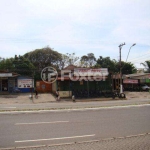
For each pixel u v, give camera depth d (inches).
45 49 2527.1
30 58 2524.6
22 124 474.3
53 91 1611.7
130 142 309.0
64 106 903.7
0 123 487.5
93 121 509.0
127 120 522.0
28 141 331.6
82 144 301.6
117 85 1780.3
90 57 3031.5
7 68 2176.4
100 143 305.3
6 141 331.9
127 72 2834.6
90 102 1166.3
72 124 471.5
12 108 827.4
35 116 597.3
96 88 1556.3
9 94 1440.7
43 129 419.8
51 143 319.3
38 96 1386.6
